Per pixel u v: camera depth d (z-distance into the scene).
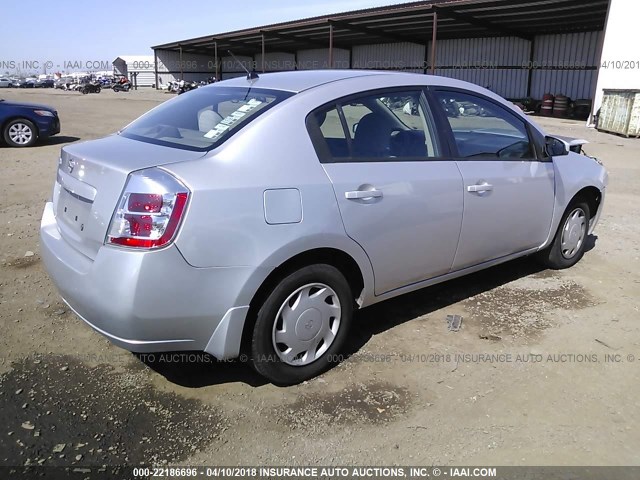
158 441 2.62
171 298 2.56
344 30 35.72
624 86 20.89
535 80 32.28
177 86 52.34
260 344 2.90
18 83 73.81
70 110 25.20
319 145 3.04
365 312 4.02
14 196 7.43
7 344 3.47
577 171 4.71
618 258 5.32
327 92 3.19
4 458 2.47
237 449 2.59
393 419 2.81
